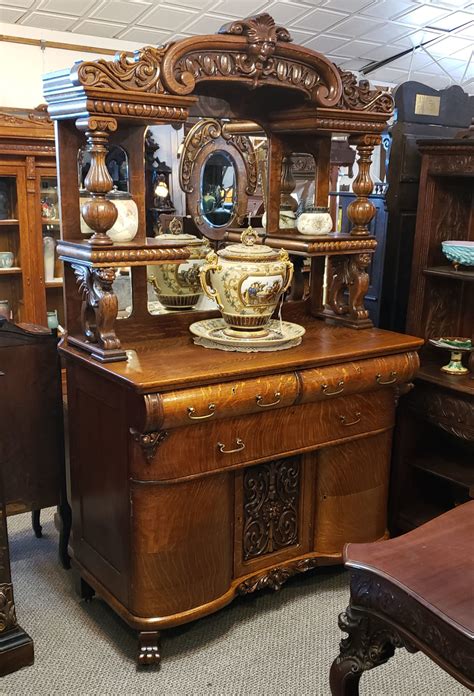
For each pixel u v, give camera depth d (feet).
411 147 8.54
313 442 6.89
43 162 12.63
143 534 6.08
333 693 4.83
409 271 9.03
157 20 12.51
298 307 8.34
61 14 12.01
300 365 6.49
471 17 13.67
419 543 4.77
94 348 6.34
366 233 7.75
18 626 6.37
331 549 7.44
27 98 12.88
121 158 6.93
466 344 7.96
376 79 17.07
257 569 7.00
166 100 6.02
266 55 6.46
